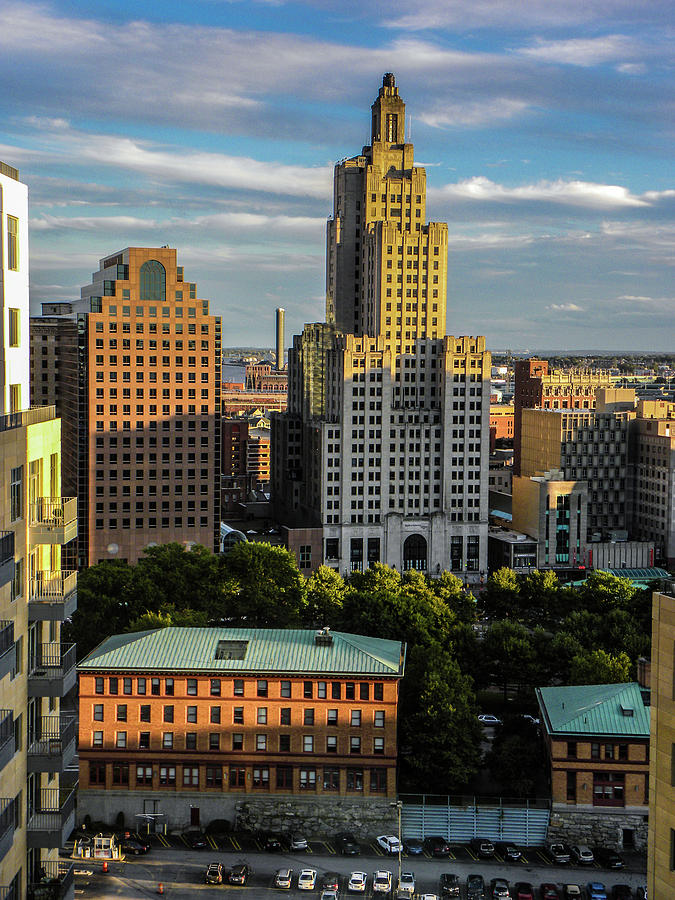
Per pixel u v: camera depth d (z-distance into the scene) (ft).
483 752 551.18
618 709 475.72
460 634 634.02
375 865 442.91
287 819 469.57
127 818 472.85
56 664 273.75
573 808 463.83
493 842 462.19
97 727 474.90
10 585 246.68
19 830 254.88
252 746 473.67
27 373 269.85
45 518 269.44
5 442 242.17
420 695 502.38
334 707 472.85
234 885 419.95
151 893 411.54
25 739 257.96
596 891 415.44
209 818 472.44
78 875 423.64
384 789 472.85
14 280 257.96
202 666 473.26
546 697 515.09
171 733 473.67
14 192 256.32
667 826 241.55
